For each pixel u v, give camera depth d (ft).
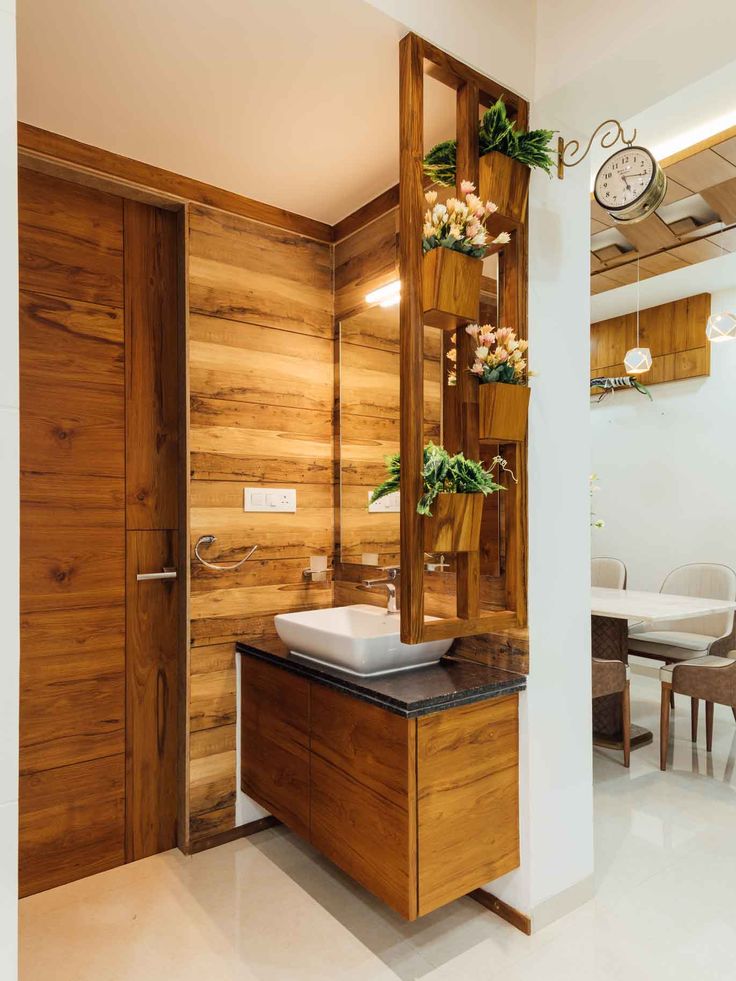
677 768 10.32
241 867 7.25
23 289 6.86
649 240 11.47
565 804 6.44
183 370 7.68
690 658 12.39
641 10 5.26
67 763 7.00
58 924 6.23
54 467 7.01
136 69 5.78
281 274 8.50
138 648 7.50
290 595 8.48
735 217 10.57
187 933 6.08
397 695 5.51
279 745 7.11
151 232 7.74
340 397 8.87
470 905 6.58
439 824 5.52
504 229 6.02
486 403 5.68
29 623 6.82
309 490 8.77
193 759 7.57
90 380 7.28
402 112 5.42
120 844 7.32
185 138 6.88
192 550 7.61
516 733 6.20
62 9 5.03
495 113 5.63
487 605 6.55
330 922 6.25
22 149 6.59
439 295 5.30
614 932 6.11
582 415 6.77
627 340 17.83
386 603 8.00
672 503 16.96
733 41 5.24
